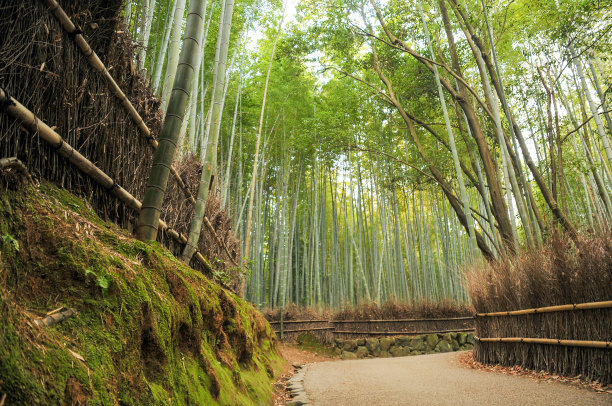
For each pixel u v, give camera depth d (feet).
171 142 8.04
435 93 29.96
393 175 35.19
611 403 8.61
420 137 36.29
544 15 23.44
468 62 30.83
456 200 27.91
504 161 23.07
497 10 26.55
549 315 13.33
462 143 32.12
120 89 8.32
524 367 14.38
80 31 6.75
